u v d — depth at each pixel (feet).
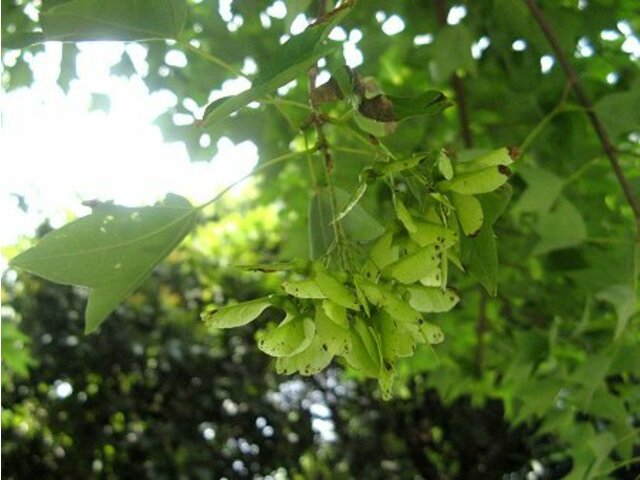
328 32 0.78
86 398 3.87
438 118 2.13
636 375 1.58
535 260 1.99
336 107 1.89
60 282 1.00
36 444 3.85
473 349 2.27
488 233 0.84
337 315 0.75
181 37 0.93
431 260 0.79
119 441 3.87
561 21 1.83
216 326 0.78
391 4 1.98
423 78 2.16
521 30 1.82
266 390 4.04
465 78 2.02
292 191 2.47
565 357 1.93
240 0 1.99
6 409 3.83
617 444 1.48
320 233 1.06
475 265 0.85
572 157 1.89
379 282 0.80
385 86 2.13
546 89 1.87
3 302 3.86
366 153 0.97
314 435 4.07
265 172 1.97
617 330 1.41
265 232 4.34
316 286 0.76
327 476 4.15
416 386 3.72
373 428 4.00
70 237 0.98
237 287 4.27
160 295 4.14
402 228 0.83
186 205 1.01
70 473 3.84
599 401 1.53
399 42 2.03
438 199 0.81
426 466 3.80
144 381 3.93
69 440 3.87
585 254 1.80
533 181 1.61
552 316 1.98
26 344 3.63
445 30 1.74
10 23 2.09
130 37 0.92
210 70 2.11
